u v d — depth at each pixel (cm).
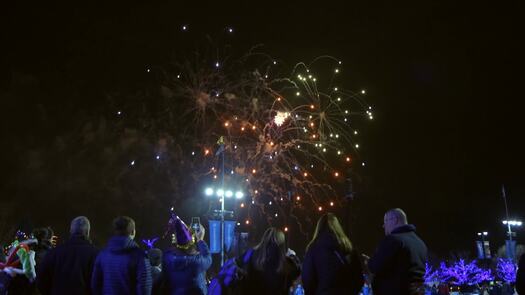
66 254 738
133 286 716
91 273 738
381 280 666
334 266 651
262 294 682
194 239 816
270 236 697
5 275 827
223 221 1583
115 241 727
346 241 670
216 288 702
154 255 947
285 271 693
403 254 660
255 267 687
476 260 3694
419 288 659
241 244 808
